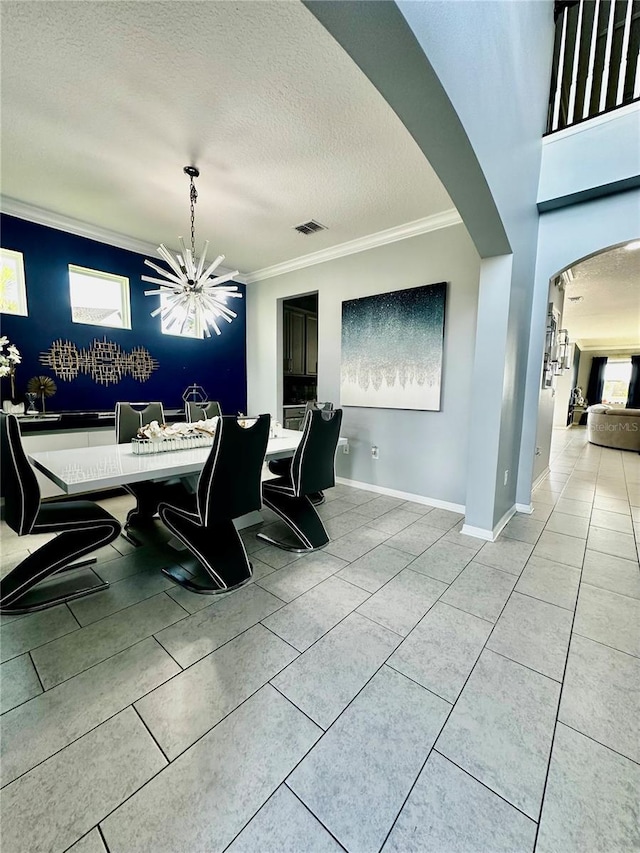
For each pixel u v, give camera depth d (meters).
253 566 2.35
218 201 3.03
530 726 1.25
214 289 3.00
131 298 4.04
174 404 4.53
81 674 1.45
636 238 2.69
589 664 1.54
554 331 4.03
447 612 1.88
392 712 1.30
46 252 3.43
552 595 2.04
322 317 4.31
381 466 3.89
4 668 1.48
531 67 2.46
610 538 2.83
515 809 1.01
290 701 1.34
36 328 3.42
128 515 3.00
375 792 1.04
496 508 2.84
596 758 1.15
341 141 2.27
